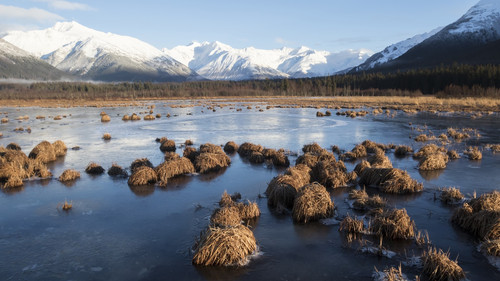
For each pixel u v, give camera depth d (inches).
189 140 1096.8
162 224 471.5
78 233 446.6
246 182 668.7
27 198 580.4
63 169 774.5
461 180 656.4
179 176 710.5
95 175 722.2
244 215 486.3
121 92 5880.9
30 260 382.3
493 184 628.1
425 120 1708.9
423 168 739.4
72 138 1222.3
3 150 867.4
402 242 408.2
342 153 928.9
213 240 376.8
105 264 373.7
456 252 382.6
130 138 1219.9
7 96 5403.5
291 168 637.9
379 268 354.9
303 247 402.9
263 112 2294.5
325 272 351.6
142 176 655.8
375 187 623.2
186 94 5669.3
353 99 3754.9
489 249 370.6
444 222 464.1
